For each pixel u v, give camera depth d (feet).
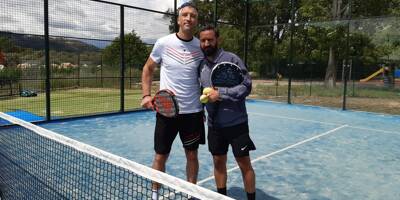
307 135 26.37
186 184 6.37
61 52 43.16
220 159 11.71
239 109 11.10
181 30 11.32
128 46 41.91
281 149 21.88
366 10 68.59
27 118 30.01
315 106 44.98
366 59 67.87
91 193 11.46
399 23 42.39
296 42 74.43
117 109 38.27
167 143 11.68
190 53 11.40
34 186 12.57
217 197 5.85
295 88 62.39
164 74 11.60
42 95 45.52
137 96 47.73
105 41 34.22
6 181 13.09
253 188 11.48
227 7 102.32
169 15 38.60
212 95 10.44
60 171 13.88
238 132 11.07
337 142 24.08
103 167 14.15
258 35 85.61
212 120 11.33
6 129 22.06
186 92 11.47
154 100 11.37
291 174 16.93
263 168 17.85
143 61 42.93
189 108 11.57
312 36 70.28
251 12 101.04
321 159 19.63
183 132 11.82
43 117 31.09
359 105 46.70
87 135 24.84
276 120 33.42
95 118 32.68
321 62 71.36
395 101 51.03
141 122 30.71
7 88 36.04
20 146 17.34
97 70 45.65
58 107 38.52
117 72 45.27
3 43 30.86
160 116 11.55
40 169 14.15
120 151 20.57
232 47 84.43
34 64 34.47
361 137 25.91
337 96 56.08
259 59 76.84
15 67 33.53
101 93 46.75
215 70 10.97
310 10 70.54
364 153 21.13
